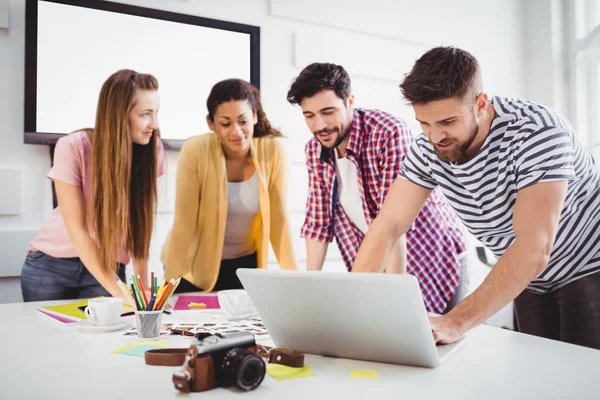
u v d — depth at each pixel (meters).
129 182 1.61
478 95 1.07
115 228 1.59
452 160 1.13
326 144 1.70
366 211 1.74
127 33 2.14
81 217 1.60
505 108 1.15
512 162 1.11
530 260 0.96
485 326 1.11
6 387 0.69
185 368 0.68
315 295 0.81
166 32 2.22
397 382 0.72
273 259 2.39
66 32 2.04
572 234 1.27
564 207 1.22
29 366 0.80
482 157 1.15
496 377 0.74
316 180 1.83
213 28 2.31
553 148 1.03
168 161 2.22
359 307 0.78
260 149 1.95
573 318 1.36
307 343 0.89
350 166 1.80
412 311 0.73
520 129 1.09
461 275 1.85
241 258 2.00
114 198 1.59
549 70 3.07
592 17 3.02
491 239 1.35
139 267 1.69
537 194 1.02
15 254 1.95
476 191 1.21
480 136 1.13
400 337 0.78
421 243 1.75
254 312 1.22
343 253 1.91
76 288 1.81
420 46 2.89
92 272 1.58
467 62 1.05
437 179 1.27
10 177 1.94
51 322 1.17
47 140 1.99
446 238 1.79
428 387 0.69
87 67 2.07
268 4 2.46
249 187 1.94
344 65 2.65
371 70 2.73
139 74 1.64
